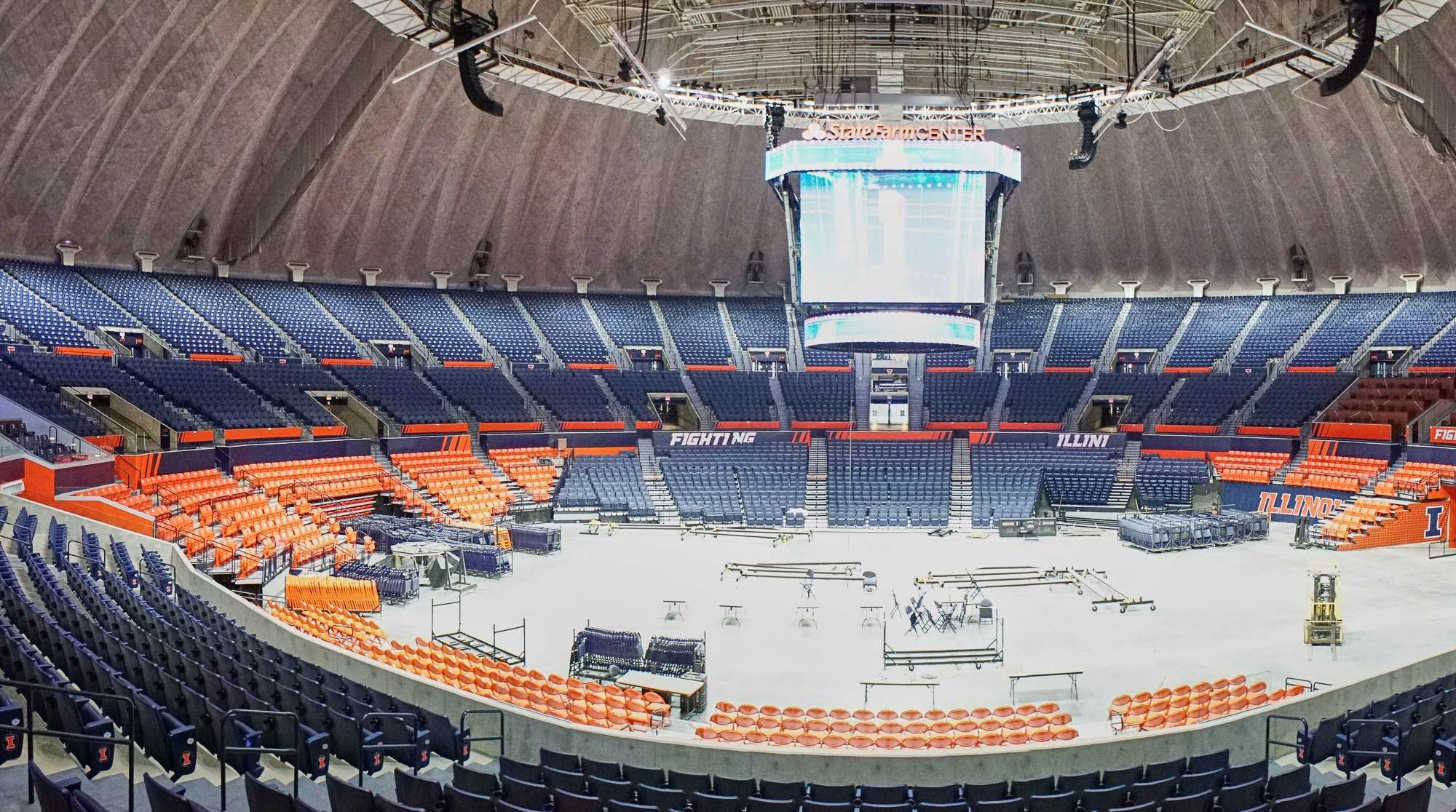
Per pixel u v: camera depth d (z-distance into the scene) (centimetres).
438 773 1239
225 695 1216
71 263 3934
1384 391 3944
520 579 2694
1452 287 4497
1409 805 949
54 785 802
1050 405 4584
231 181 4022
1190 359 4750
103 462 2659
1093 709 1652
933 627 2178
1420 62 3109
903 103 3083
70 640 1246
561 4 3675
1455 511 3294
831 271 3023
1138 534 3228
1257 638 2075
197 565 2356
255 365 3953
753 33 2748
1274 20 3175
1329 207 4544
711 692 1742
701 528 3597
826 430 4441
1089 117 2795
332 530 3014
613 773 1198
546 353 4869
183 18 3328
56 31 3108
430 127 4384
